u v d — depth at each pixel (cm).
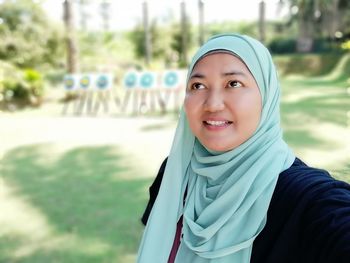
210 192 67
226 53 61
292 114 437
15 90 651
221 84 61
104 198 248
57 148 387
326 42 1154
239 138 61
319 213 52
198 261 63
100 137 429
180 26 1462
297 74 898
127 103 663
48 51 853
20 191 267
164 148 372
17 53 810
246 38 62
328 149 255
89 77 623
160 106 623
